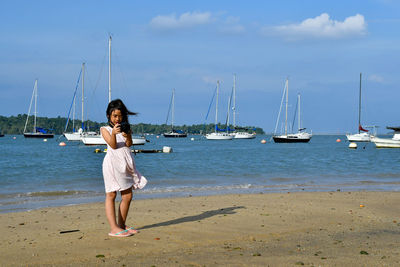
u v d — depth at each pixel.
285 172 19.23
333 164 24.66
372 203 9.55
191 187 13.57
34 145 65.19
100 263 4.61
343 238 5.83
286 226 6.70
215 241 5.63
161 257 4.80
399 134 51.41
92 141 57.69
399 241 5.62
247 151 44.62
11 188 13.30
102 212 8.37
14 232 6.39
